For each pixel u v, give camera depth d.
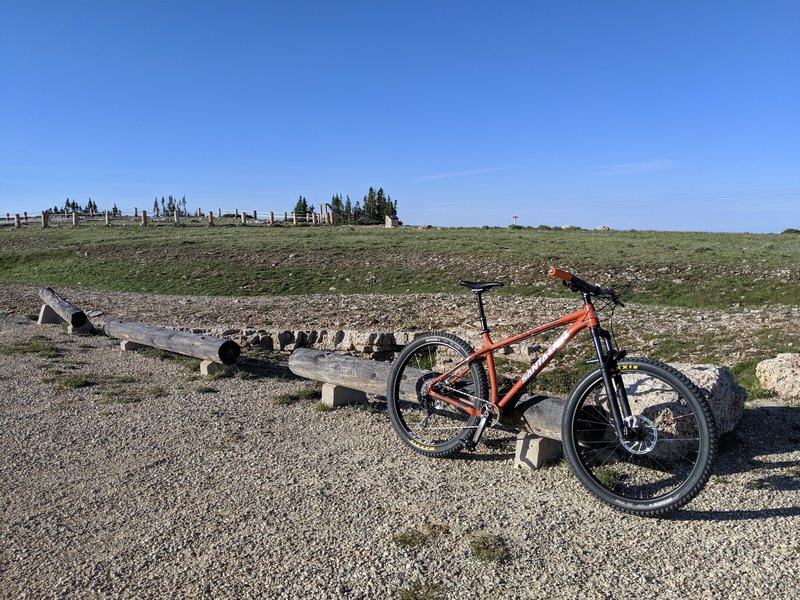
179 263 28.19
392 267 25.89
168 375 8.84
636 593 3.34
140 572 3.62
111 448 5.78
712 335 12.95
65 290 22.64
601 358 4.39
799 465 5.10
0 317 14.64
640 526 4.09
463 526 4.08
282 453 5.55
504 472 5.04
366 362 6.71
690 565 3.61
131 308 17.61
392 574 3.53
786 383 7.86
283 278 24.78
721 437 5.58
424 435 5.87
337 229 46.47
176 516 4.33
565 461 5.19
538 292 20.69
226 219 61.94
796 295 17.75
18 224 47.94
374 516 4.25
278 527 4.12
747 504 4.38
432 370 5.84
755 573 3.51
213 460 5.41
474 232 41.41
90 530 4.16
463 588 3.40
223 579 3.52
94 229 45.59
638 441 4.27
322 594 3.36
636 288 20.31
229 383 8.38
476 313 16.50
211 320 15.61
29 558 3.81
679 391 4.14
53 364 9.50
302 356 7.29
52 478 5.09
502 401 5.03
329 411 6.83
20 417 6.77
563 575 3.51
